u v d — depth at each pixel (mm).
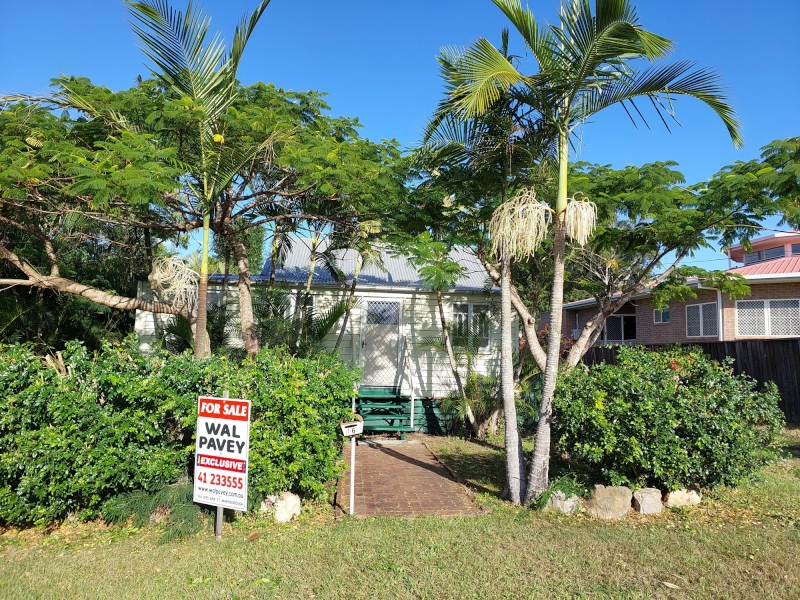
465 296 13367
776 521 5867
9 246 11141
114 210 6902
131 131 7777
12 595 4066
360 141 8711
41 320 12125
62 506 5418
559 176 6230
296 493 6402
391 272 14602
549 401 6391
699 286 13828
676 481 6195
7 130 7188
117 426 5531
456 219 8680
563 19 5715
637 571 4523
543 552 4910
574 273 12805
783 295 15406
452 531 5492
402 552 4914
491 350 13250
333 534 5395
